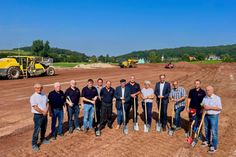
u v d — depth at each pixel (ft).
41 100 28.99
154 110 48.78
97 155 28.27
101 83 37.09
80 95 38.11
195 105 32.55
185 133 35.32
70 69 162.09
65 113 44.70
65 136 33.76
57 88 32.12
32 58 99.04
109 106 36.42
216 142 29.19
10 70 91.66
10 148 29.84
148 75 115.03
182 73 129.59
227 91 72.02
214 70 156.25
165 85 36.52
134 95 37.52
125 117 36.63
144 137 33.91
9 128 36.86
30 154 28.30
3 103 52.49
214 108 28.91
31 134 34.68
